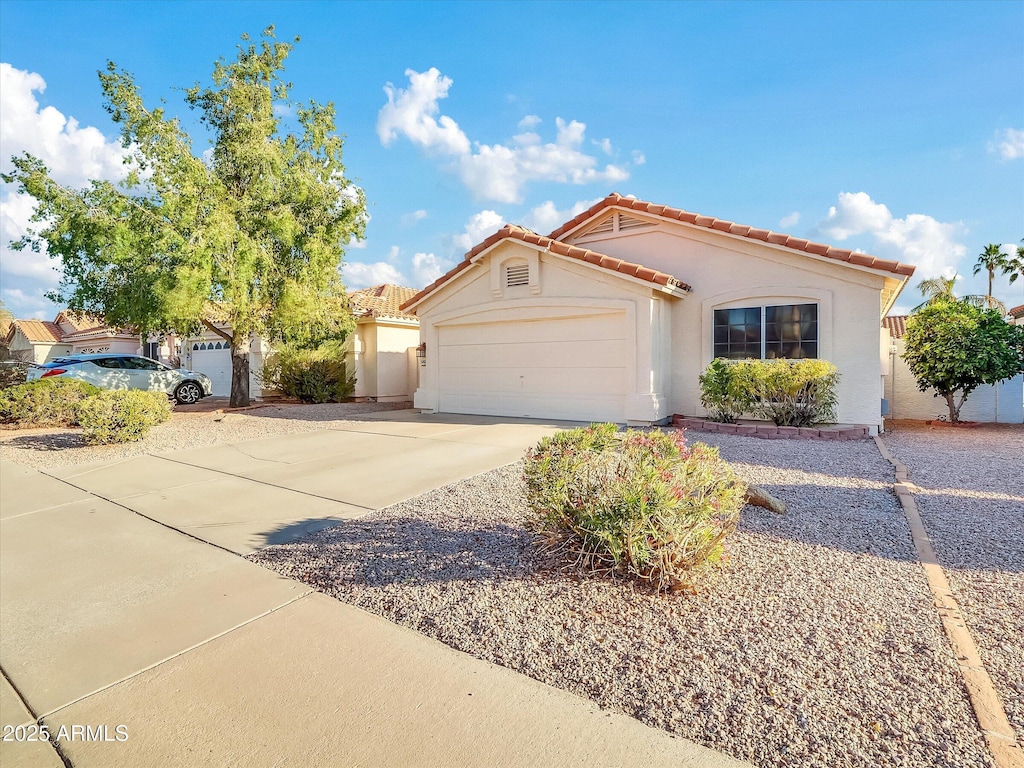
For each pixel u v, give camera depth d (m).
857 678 2.82
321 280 15.77
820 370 9.98
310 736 2.57
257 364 21.12
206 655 3.30
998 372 11.64
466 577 4.17
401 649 3.30
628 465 4.21
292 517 5.90
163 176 13.10
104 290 13.93
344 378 19.19
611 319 12.12
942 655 3.01
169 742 2.57
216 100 15.18
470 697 2.81
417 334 21.12
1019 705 2.60
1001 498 6.00
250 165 14.87
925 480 6.84
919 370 12.40
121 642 3.49
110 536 5.54
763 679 2.83
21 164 12.59
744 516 5.38
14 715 2.82
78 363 17.34
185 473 8.20
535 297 13.00
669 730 2.51
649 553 3.78
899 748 2.33
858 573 4.08
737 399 10.76
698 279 12.34
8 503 6.92
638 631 3.33
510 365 13.62
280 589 4.20
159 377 18.69
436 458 8.64
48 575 4.59
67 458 9.54
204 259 12.80
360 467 8.17
